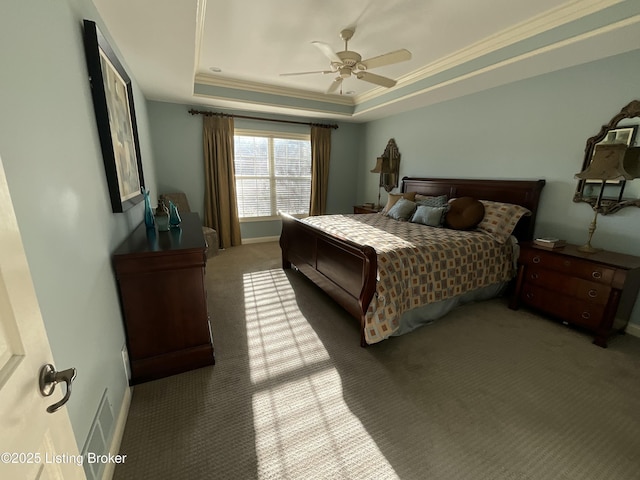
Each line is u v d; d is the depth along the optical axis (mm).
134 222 2430
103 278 1463
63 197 1082
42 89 984
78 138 1278
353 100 5062
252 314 2773
